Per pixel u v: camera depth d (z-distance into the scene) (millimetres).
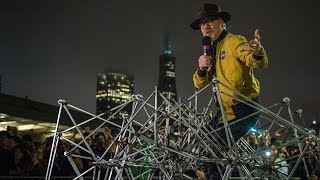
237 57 4820
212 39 5230
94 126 21109
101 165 4832
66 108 5039
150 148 4465
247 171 4332
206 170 5008
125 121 5098
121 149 4957
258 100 5125
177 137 5125
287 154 9461
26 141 11336
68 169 11031
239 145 5645
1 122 20547
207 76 5312
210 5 5238
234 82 4875
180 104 4535
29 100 21078
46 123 21219
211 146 4668
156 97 4609
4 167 10281
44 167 10859
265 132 5836
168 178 4598
